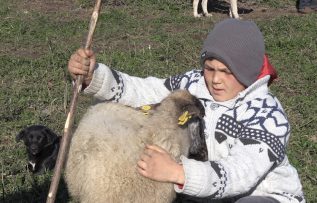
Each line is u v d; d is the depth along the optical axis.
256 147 2.39
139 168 2.28
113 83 2.64
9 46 6.49
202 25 7.79
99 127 2.41
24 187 3.50
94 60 2.50
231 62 2.48
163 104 2.52
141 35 7.02
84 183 2.40
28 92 5.00
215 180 2.26
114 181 2.38
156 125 2.45
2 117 4.46
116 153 2.38
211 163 2.30
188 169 2.23
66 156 2.52
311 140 4.20
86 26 7.34
